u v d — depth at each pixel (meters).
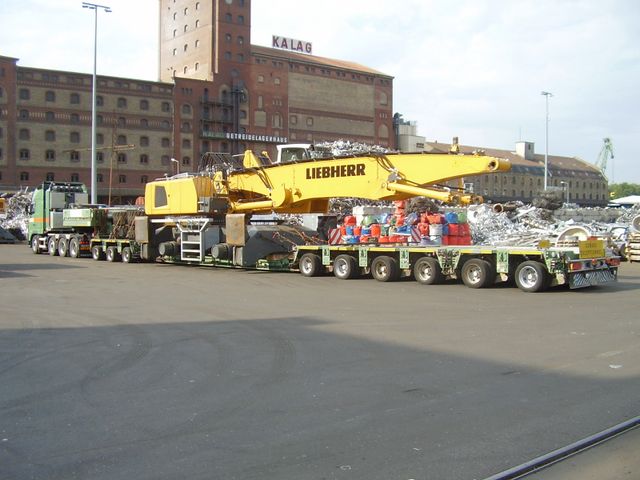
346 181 18.81
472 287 17.41
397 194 17.66
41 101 79.00
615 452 5.34
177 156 88.44
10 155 76.81
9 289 17.56
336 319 12.17
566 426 5.93
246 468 4.98
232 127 93.38
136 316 12.68
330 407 6.56
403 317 12.38
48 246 34.56
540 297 15.41
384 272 19.20
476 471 4.91
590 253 16.67
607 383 7.44
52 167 79.69
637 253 28.66
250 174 22.33
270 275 21.72
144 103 86.25
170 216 25.83
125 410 6.50
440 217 19.45
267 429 5.89
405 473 4.88
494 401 6.73
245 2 94.25
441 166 16.56
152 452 5.32
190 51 96.00
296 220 23.45
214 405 6.66
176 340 10.18
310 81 101.00
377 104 108.94
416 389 7.21
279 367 8.31
